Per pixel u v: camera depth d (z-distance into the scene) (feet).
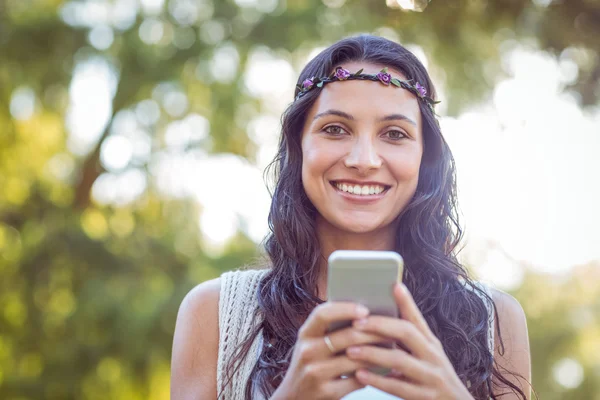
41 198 30.35
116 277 28.25
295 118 6.04
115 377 27.73
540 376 29.60
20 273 28.66
